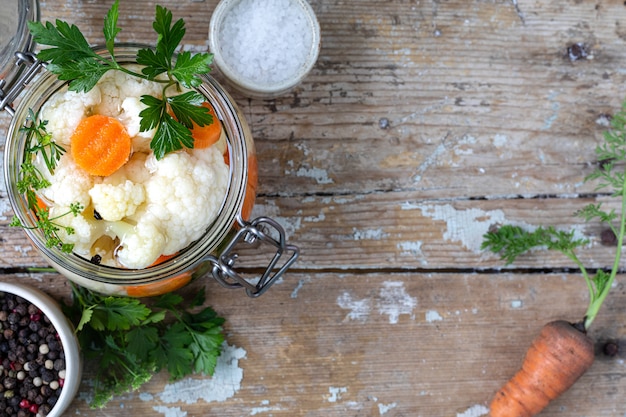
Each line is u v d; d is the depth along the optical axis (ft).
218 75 2.03
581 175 2.12
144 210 1.66
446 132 2.09
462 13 2.09
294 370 2.07
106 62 1.62
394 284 2.09
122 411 2.03
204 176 1.67
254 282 2.06
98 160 1.61
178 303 2.04
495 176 2.11
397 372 2.09
